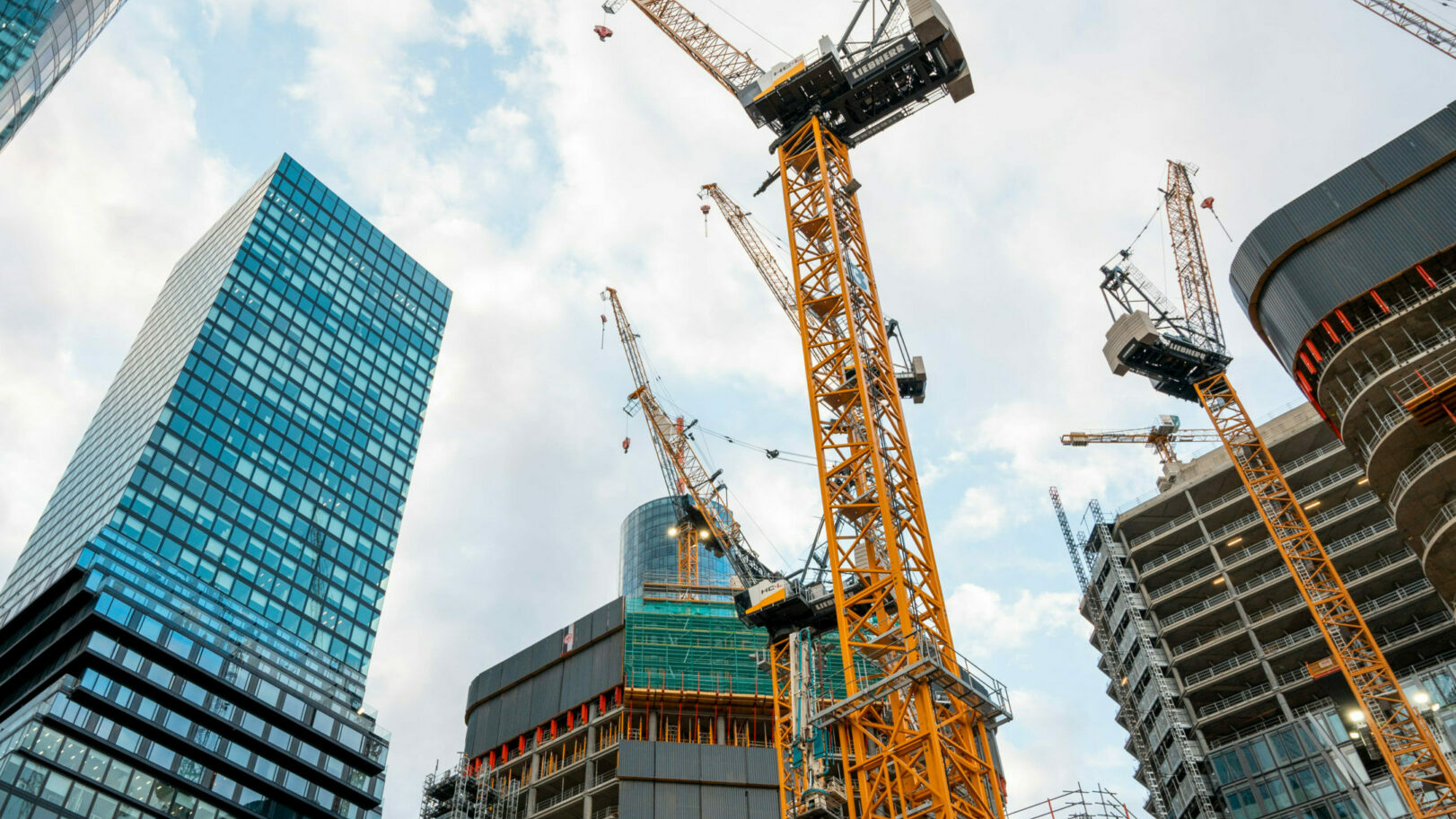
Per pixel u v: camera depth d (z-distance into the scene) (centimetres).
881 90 7281
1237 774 10069
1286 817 9569
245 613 13350
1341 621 9325
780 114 7500
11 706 11625
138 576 12531
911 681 4828
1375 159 8194
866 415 5834
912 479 5806
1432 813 8075
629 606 13350
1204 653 11238
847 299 6353
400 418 17800
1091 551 13300
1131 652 12250
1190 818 10950
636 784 11206
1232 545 11800
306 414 16188
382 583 15588
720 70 9394
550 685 13112
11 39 9025
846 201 7106
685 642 12669
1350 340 7781
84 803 10412
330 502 15600
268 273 17338
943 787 4553
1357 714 9681
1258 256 8631
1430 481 7125
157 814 10931
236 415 15175
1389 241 7850
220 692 12275
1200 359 11612
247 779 11912
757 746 11756
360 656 14512
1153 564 12238
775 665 9206
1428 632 9788
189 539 13438
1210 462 12494
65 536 13788
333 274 18500
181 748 11531
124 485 13300
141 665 11719
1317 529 10781
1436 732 8862
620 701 12275
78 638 11725
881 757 4825
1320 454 11238
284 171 19125
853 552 6116
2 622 13200
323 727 13025
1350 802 9294
